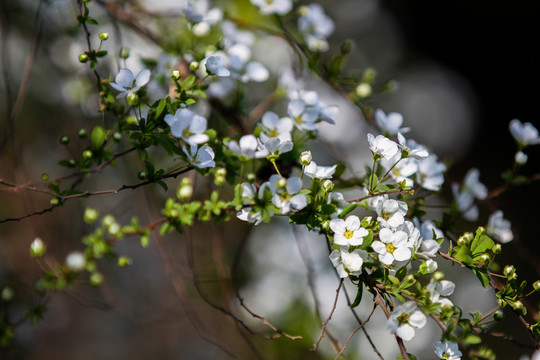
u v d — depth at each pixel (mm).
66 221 728
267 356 664
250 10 629
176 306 770
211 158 521
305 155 520
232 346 753
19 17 682
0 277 644
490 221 564
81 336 780
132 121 533
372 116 594
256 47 697
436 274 509
